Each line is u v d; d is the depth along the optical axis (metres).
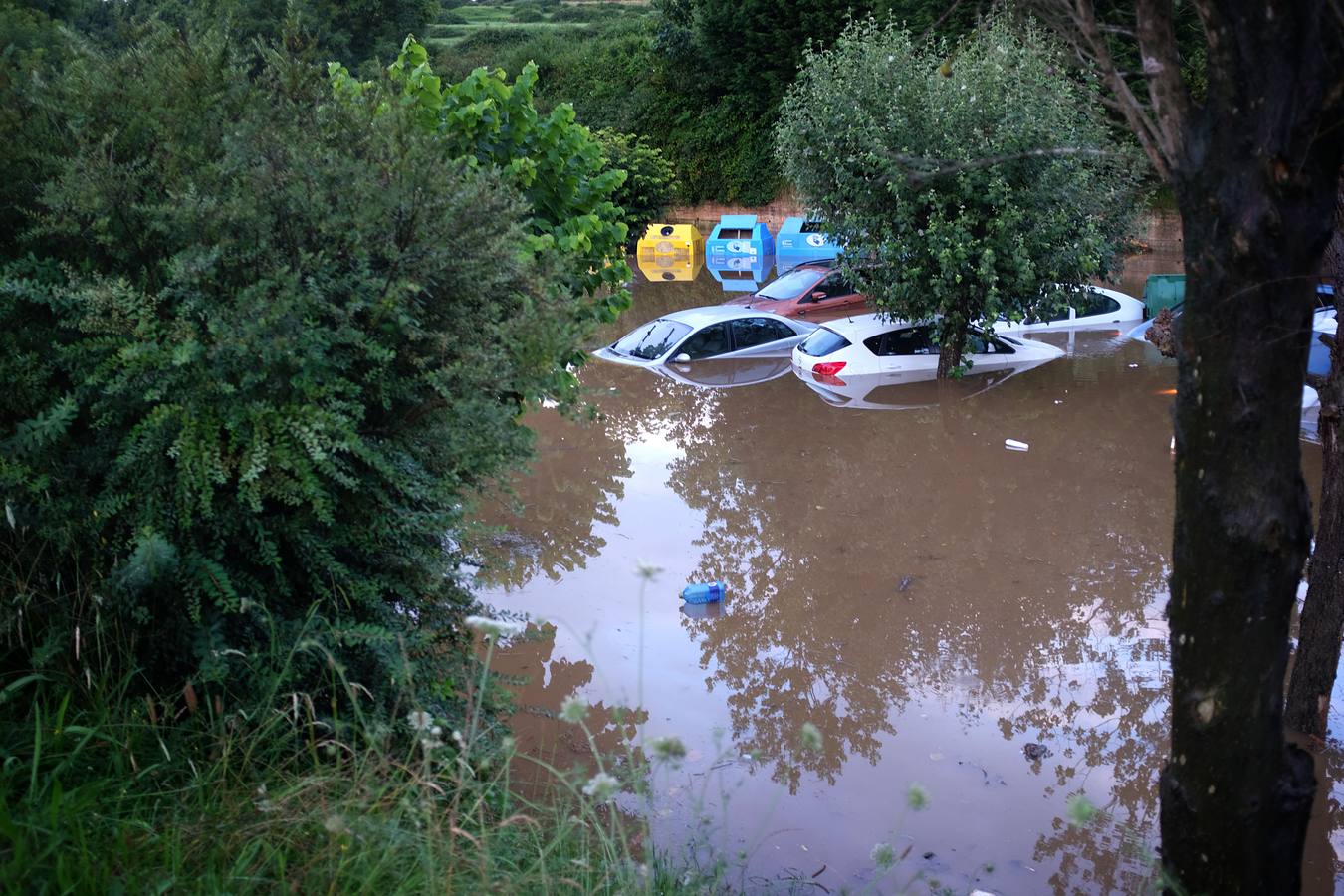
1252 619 3.36
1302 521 3.34
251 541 4.51
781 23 32.12
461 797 4.30
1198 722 3.48
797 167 15.04
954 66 13.63
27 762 3.51
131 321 4.14
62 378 4.48
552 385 4.68
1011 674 7.80
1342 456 6.46
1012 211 13.41
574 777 4.18
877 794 6.26
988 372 16.17
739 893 5.09
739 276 25.88
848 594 9.17
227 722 3.97
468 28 52.69
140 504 4.17
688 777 6.34
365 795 3.65
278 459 4.07
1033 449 13.05
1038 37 13.06
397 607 5.06
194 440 4.06
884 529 10.71
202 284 4.31
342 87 6.37
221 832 3.37
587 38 44.59
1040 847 5.79
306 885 3.25
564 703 3.40
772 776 6.43
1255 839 3.50
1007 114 13.34
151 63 4.87
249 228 4.36
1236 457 3.30
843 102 14.16
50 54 5.21
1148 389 15.32
